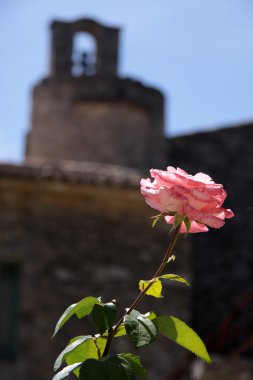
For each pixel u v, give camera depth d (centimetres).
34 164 1022
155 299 1003
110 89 1725
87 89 1730
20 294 972
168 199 195
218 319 1562
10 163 991
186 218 198
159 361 975
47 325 966
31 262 984
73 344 213
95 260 1005
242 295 1555
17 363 945
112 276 1004
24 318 962
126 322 205
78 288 990
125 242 1021
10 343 956
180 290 1020
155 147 1711
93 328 961
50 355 953
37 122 1759
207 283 1595
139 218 1033
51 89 1750
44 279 982
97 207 1018
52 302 976
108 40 1852
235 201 1617
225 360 1080
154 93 1747
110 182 1004
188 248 1047
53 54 1812
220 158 1647
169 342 984
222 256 1600
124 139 1711
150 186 202
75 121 1725
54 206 1006
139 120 1727
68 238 1003
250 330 1467
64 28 1830
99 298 215
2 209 992
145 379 207
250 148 1627
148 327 204
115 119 1714
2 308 970
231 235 1603
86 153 1709
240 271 1576
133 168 1698
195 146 1677
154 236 1035
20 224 992
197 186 195
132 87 1725
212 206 195
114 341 953
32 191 997
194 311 1585
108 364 202
